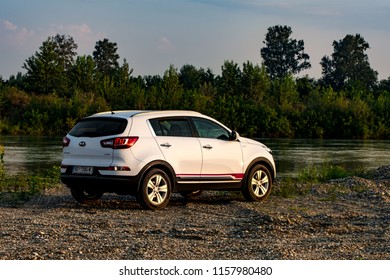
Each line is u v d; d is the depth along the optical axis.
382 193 15.35
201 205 13.71
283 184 17.22
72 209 12.83
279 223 11.05
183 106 79.69
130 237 9.82
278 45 178.75
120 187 12.53
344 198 14.92
